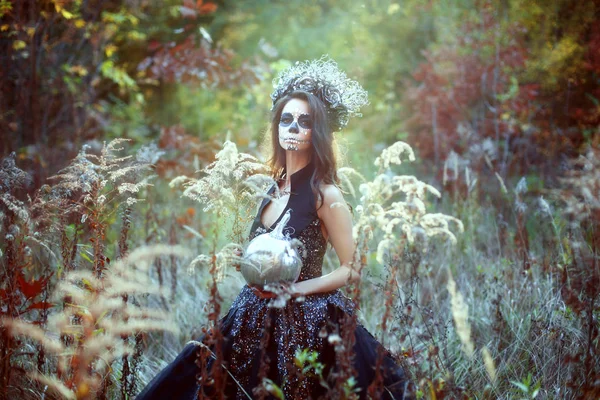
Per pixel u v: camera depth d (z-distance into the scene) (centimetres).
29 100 666
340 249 296
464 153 693
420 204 268
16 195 506
